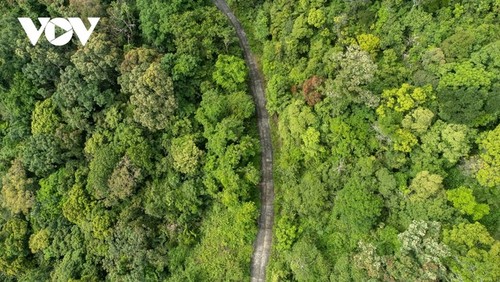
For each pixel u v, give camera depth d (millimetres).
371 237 42219
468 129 36938
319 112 45094
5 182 60188
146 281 51250
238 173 48406
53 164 58219
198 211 51625
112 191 52531
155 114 51062
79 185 55750
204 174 50688
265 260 49125
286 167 48156
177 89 52031
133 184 51844
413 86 40406
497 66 37062
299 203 46562
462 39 39094
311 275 44031
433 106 38812
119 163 52062
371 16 45594
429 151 38688
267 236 49594
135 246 51219
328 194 44969
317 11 47125
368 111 41844
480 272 33062
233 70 52188
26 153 57500
